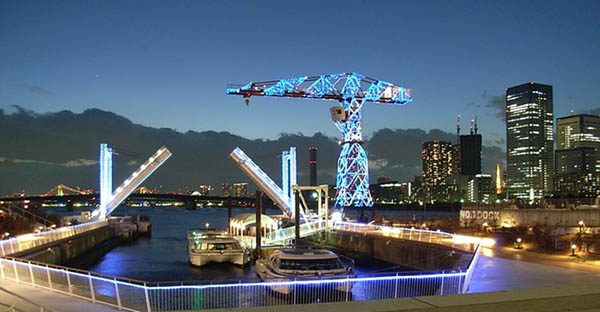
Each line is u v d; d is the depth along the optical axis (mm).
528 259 33594
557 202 78875
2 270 26969
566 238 45031
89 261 64438
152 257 68500
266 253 60000
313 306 9742
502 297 10641
